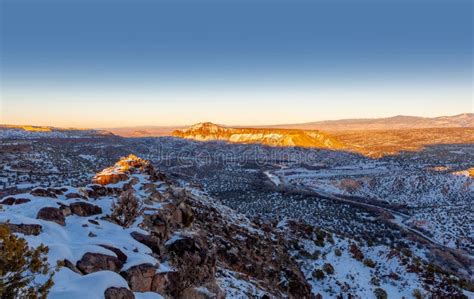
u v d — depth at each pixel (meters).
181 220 21.23
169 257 12.69
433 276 31.11
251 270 21.75
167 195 21.92
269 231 36.31
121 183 20.97
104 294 7.12
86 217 12.92
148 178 25.08
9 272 5.86
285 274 25.39
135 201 15.16
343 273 30.06
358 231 69.56
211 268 13.88
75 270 8.28
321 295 26.00
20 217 10.08
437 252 58.09
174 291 10.37
